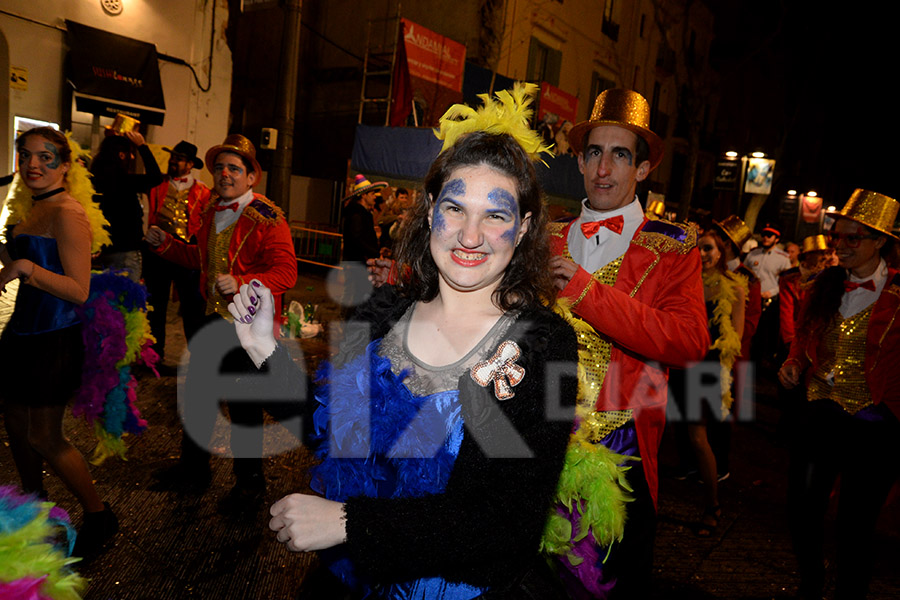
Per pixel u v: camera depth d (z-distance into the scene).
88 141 9.99
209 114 11.38
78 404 3.14
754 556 3.60
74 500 3.33
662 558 3.48
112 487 3.51
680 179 24.61
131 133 5.08
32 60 9.21
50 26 9.30
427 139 9.68
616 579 1.89
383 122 16.02
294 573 2.89
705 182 26.58
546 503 1.16
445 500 1.17
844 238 2.97
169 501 3.43
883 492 2.80
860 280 2.98
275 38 17.72
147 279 5.61
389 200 9.77
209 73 11.23
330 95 17.05
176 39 10.70
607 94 2.42
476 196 1.33
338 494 1.40
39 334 2.68
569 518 1.61
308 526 1.16
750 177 18.72
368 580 1.42
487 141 1.38
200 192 5.42
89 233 2.81
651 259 2.26
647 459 2.11
